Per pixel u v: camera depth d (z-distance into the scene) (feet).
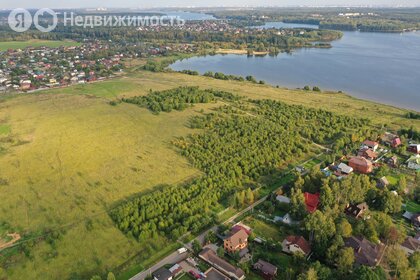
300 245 362.94
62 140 627.05
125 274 345.51
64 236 394.73
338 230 371.35
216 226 415.85
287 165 561.84
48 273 346.33
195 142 621.31
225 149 587.27
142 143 626.23
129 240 391.24
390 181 509.35
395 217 432.25
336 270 331.36
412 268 323.37
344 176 491.31
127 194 475.72
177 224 407.85
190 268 349.20
